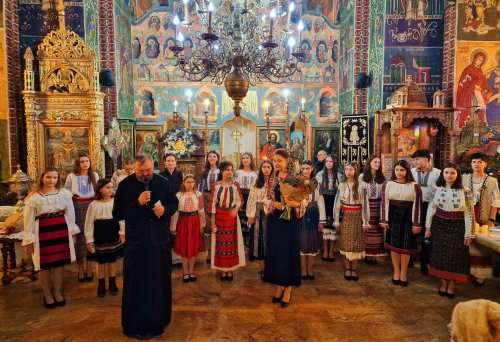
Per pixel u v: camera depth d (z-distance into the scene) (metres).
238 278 6.02
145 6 11.32
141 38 11.36
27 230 4.64
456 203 5.05
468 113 8.35
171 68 11.48
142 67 11.43
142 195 3.85
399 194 5.60
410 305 5.00
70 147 8.35
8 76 8.23
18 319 4.58
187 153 8.60
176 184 6.77
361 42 10.10
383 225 5.76
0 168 8.20
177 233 5.78
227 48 5.72
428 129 8.38
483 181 5.69
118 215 3.99
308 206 5.82
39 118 8.22
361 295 5.33
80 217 5.86
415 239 5.55
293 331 4.29
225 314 4.71
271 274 4.86
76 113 8.27
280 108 11.73
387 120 8.51
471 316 1.53
